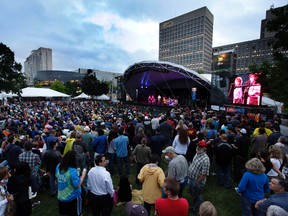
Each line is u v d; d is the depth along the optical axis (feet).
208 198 16.20
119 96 171.73
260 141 18.53
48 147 19.77
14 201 10.37
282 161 13.56
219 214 14.05
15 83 104.73
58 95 116.98
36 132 26.55
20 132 27.04
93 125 27.27
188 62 488.44
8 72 102.22
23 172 10.80
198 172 13.23
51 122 33.78
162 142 20.38
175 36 517.14
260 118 44.88
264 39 398.83
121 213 13.79
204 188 17.92
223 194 16.84
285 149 15.58
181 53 504.02
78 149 16.85
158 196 11.44
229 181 17.88
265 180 10.75
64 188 10.48
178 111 58.70
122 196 12.26
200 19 460.55
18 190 10.60
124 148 19.98
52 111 60.90
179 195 13.01
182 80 127.03
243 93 58.70
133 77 143.43
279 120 38.99
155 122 30.53
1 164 16.19
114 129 21.11
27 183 10.91
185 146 17.65
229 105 64.13
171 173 12.46
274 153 13.58
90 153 20.88
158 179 11.35
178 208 7.64
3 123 34.37
